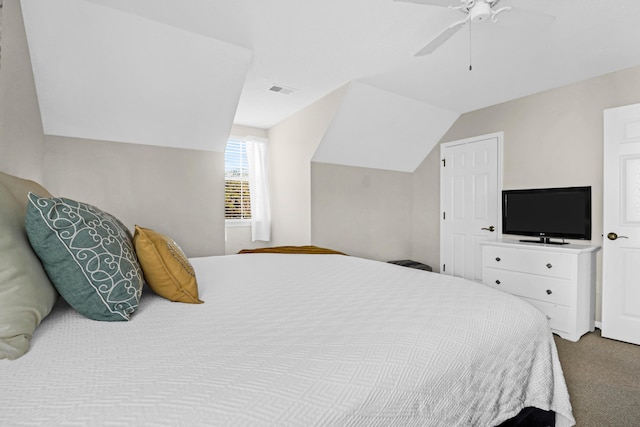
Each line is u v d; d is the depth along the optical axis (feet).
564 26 7.13
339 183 12.85
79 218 3.17
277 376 2.14
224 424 1.72
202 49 7.91
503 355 3.30
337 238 12.79
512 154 11.65
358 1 6.35
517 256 9.83
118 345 2.60
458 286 4.54
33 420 1.65
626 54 8.36
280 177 13.98
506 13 5.60
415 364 2.54
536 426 3.70
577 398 5.86
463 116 13.25
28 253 2.90
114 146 9.27
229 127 10.39
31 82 7.00
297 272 5.66
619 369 6.96
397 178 14.64
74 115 8.32
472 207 12.89
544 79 9.95
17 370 2.16
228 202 14.20
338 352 2.52
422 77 9.87
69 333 2.85
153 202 9.90
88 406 1.77
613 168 8.77
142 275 3.87
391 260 14.38
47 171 8.34
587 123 9.84
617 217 8.70
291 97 11.38
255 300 3.97
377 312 3.46
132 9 6.61
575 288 8.58
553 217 10.15
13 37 5.73
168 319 3.28
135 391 1.92
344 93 10.40
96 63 7.50
